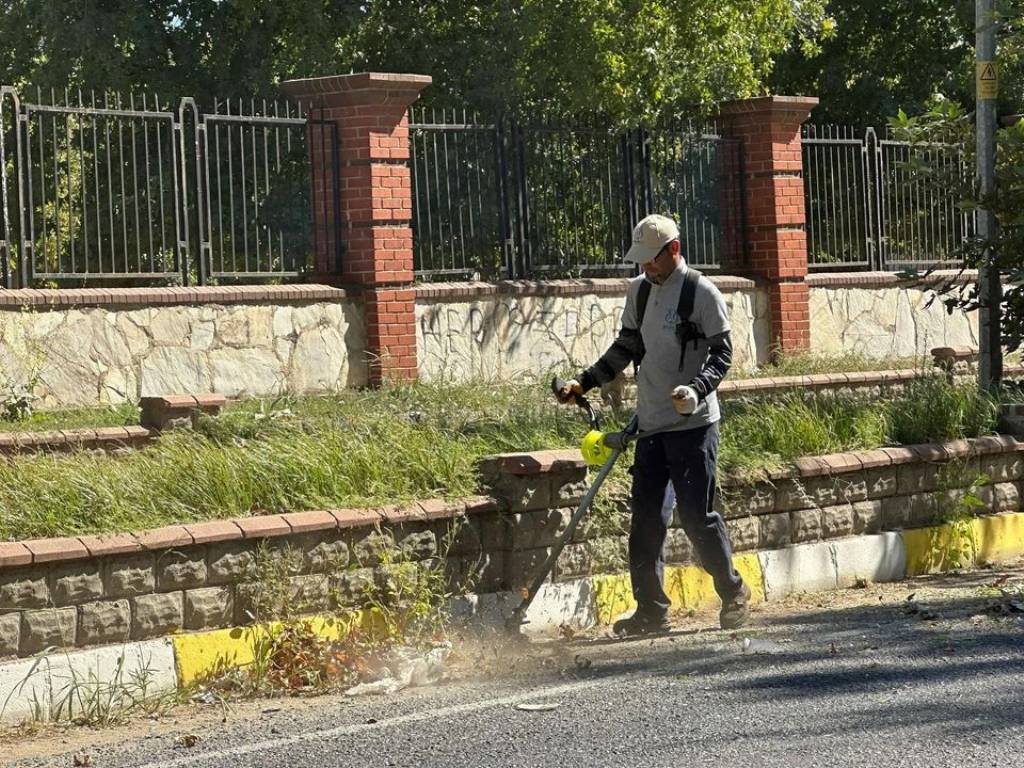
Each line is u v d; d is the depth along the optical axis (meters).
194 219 25.52
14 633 12.09
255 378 25.39
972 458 18.83
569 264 29.75
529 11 37.66
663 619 14.82
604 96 37.47
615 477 16.00
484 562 14.76
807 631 14.55
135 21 37.97
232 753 10.71
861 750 10.17
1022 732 10.53
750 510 16.69
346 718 11.69
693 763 9.99
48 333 23.27
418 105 39.44
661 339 14.75
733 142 32.47
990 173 22.61
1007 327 22.52
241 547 13.23
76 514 13.42
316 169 26.56
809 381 27.41
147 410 20.31
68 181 23.92
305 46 37.97
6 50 39.25
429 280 28.08
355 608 13.81
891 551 17.80
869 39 50.09
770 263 32.34
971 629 14.38
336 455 15.04
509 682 12.80
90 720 12.02
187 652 12.80
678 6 38.12
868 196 34.72
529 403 20.77
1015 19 22.92
